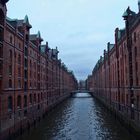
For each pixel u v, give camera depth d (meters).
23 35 45.03
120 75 53.44
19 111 40.38
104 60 89.19
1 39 33.06
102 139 37.03
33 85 53.09
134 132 38.12
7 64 35.50
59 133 41.50
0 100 32.00
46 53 72.31
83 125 49.31
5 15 34.16
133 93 41.00
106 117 60.84
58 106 92.06
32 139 36.94
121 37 51.66
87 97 157.12
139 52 36.75
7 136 33.72
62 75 120.88
